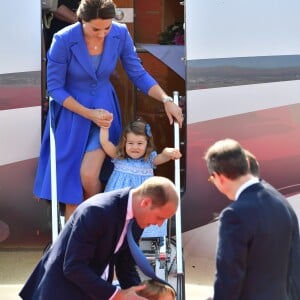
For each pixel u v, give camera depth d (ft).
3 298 64.85
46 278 44.11
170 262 60.44
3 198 70.44
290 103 69.87
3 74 68.39
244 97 69.46
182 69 75.97
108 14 57.00
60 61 60.39
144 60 78.48
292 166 70.79
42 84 69.10
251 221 40.98
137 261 44.29
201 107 69.31
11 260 73.31
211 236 71.67
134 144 60.95
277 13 69.00
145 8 79.92
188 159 69.82
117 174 61.16
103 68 61.26
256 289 41.42
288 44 69.31
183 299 57.06
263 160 70.38
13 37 68.23
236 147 42.73
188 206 70.69
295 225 43.14
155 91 63.57
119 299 43.11
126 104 78.79
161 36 79.56
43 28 73.10
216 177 43.16
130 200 43.32
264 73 69.41
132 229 44.73
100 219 42.55
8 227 71.41
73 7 77.87
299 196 71.36
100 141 60.80
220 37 68.85
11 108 68.85
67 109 61.72
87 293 43.27
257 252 41.22
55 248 44.42
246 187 42.42
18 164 69.72
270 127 70.03
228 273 40.75
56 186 59.31
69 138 61.36
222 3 68.59
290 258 42.98
